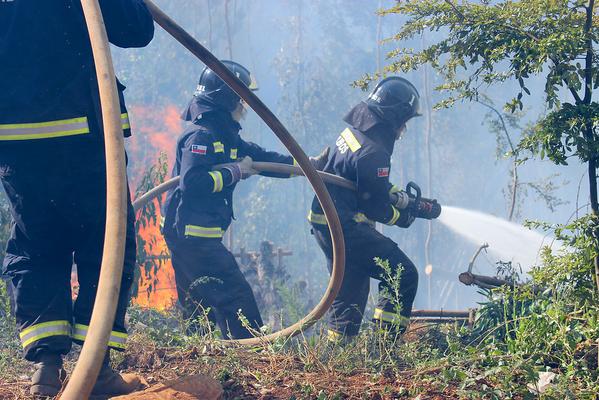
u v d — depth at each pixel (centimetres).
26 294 365
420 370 414
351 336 629
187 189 646
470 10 463
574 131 407
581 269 412
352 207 645
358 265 638
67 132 356
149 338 468
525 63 416
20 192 360
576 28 420
